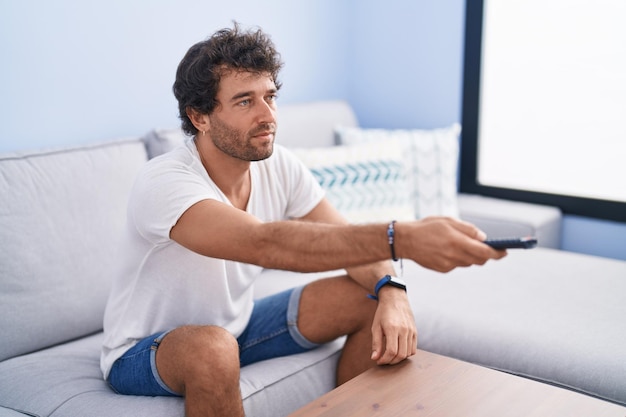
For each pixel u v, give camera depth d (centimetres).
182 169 134
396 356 128
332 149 234
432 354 133
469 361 159
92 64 207
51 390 139
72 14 199
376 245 111
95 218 175
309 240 114
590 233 264
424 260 109
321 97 296
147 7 219
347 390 118
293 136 247
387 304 138
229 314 150
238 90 130
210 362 125
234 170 142
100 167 180
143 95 223
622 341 152
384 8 294
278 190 159
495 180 291
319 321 154
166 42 227
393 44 296
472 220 260
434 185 256
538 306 174
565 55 261
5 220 159
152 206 126
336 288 156
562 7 258
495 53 279
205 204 123
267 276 206
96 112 210
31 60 192
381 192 232
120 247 143
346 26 303
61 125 202
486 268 205
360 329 154
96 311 172
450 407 111
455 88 284
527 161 280
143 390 136
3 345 156
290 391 146
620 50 247
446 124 290
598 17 250
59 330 166
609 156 258
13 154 169
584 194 267
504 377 122
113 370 142
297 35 277
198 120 138
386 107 304
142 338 142
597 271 201
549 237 254
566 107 265
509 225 250
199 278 140
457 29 278
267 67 132
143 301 142
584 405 111
